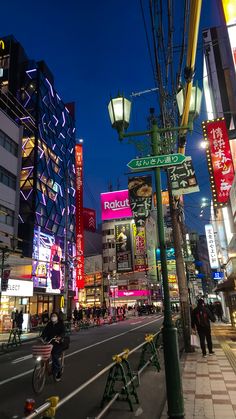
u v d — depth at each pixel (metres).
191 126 7.15
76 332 28.89
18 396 8.05
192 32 5.60
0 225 32.38
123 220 80.31
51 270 48.84
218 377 8.89
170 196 14.53
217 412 6.00
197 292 42.97
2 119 34.78
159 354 13.92
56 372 9.36
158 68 9.60
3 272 25.48
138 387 8.55
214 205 17.70
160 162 6.70
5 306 32.56
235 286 21.06
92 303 77.19
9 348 18.77
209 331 12.69
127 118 7.28
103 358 13.77
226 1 16.56
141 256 74.06
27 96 53.66
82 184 63.25
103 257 80.19
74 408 7.01
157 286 72.38
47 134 54.72
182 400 5.49
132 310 70.62
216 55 26.59
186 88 6.68
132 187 12.88
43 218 49.78
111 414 6.48
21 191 48.38
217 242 34.94
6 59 55.22
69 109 68.69
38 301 45.72
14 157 36.28
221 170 17.89
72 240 58.09
